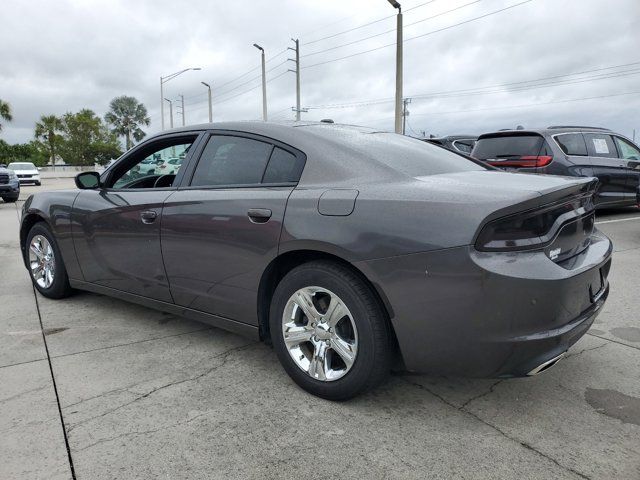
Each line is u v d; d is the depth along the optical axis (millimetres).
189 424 2443
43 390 2781
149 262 3438
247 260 2846
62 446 2258
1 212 13031
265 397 2715
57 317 4031
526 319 2156
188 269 3186
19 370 3041
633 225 8602
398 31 16688
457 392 2768
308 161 2785
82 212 3941
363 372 2479
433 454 2207
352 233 2430
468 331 2205
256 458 2182
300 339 2732
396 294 2322
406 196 2389
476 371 2279
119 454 2203
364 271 2393
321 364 2648
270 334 2955
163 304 3494
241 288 2928
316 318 2648
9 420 2471
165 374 2992
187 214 3139
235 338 3572
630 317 3934
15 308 4289
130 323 3885
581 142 8812
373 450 2236
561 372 2998
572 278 2250
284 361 2809
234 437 2336
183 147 3510
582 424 2441
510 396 2719
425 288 2254
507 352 2184
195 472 2088
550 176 2867
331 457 2188
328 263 2576
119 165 3906
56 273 4344
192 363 3148
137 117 82875
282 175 2873
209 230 3010
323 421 2473
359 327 2469
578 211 2600
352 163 2688
